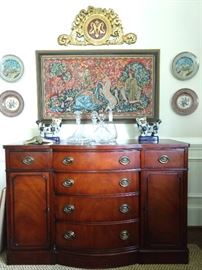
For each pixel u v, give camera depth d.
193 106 2.44
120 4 2.38
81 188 1.86
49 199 1.90
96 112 2.38
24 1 2.36
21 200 1.91
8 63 2.38
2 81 2.41
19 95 2.40
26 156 1.88
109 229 1.88
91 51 2.38
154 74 2.40
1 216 2.07
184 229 1.92
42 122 2.37
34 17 2.37
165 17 2.40
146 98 2.42
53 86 2.40
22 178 1.90
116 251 1.88
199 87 2.45
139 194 1.91
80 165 1.85
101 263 1.87
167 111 2.45
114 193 1.87
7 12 2.36
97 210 1.87
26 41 2.38
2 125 2.42
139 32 2.40
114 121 2.42
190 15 2.40
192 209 2.50
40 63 2.38
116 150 1.85
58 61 2.38
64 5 2.37
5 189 2.06
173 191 1.91
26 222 1.92
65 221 1.89
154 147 1.88
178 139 2.46
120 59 2.39
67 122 2.42
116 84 2.41
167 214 1.92
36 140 2.00
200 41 2.42
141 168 1.89
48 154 1.88
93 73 2.40
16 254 1.92
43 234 1.92
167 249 1.92
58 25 2.38
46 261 1.92
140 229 1.92
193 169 2.49
